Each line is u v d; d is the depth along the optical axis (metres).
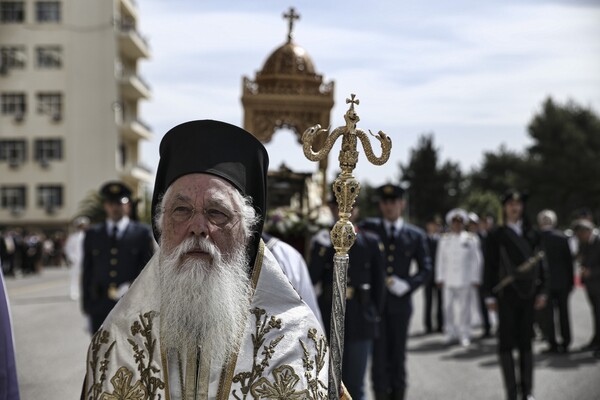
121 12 56.16
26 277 37.53
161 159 2.76
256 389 2.59
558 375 10.34
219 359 2.61
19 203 52.69
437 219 18.47
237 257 2.64
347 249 2.76
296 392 2.60
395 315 8.27
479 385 9.59
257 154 2.78
